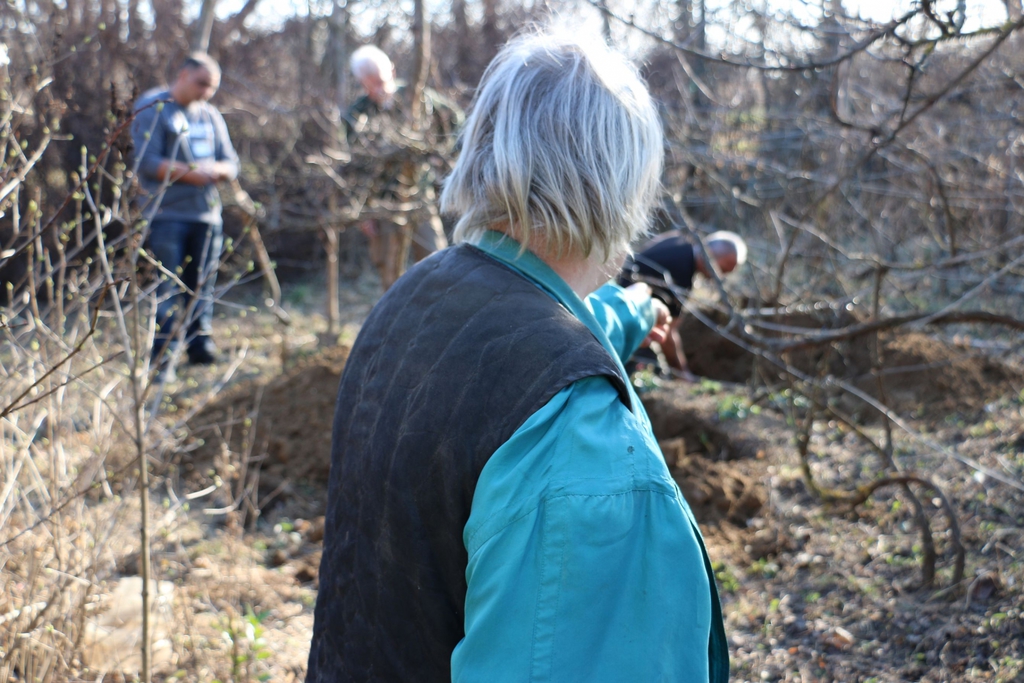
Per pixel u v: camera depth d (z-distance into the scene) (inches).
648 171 42.4
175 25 319.0
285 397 187.2
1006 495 133.8
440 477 38.2
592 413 36.0
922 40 95.1
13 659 80.9
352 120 227.9
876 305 136.7
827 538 133.2
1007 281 179.5
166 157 198.7
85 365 113.3
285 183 225.3
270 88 357.7
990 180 177.5
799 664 104.2
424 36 217.8
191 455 167.2
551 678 32.3
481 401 37.6
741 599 119.8
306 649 109.7
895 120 170.7
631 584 33.3
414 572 39.7
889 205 213.0
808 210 139.4
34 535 93.7
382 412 41.8
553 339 37.9
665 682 32.4
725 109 231.3
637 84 43.2
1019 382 178.9
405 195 213.9
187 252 211.6
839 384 138.6
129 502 110.2
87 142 243.9
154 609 104.8
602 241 41.7
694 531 35.1
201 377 214.2
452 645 40.0
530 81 41.5
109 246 90.4
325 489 160.1
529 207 41.0
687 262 185.3
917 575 119.1
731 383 221.1
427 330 41.6
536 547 33.9
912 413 180.9
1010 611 103.7
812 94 189.8
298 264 331.6
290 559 135.4
